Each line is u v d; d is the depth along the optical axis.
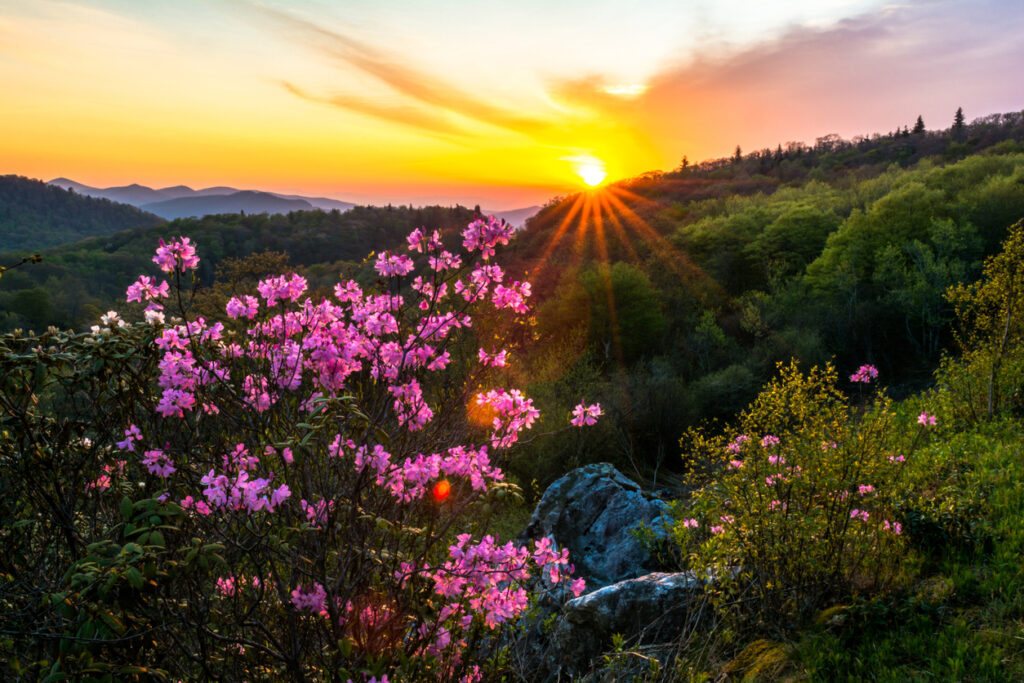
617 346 32.72
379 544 3.11
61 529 3.14
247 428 2.87
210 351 2.92
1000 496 5.53
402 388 3.16
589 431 13.94
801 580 4.43
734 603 4.54
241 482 2.37
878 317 36.47
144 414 3.23
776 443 4.72
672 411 18.33
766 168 151.75
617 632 4.95
